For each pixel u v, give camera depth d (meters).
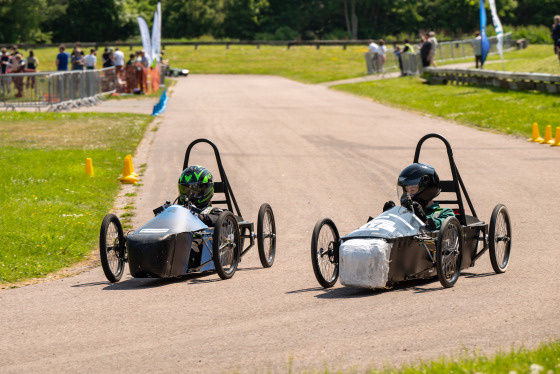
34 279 14.12
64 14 148.75
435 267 12.40
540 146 30.39
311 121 40.50
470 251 12.95
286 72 90.19
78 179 23.91
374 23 165.50
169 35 160.12
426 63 63.34
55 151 29.47
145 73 58.22
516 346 8.55
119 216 19.66
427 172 12.49
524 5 157.75
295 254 15.47
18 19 134.88
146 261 12.44
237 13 161.50
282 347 9.00
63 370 8.60
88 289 13.01
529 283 11.88
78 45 59.25
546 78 46.12
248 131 36.50
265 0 164.75
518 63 66.94
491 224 12.72
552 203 19.62
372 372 7.79
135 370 8.45
